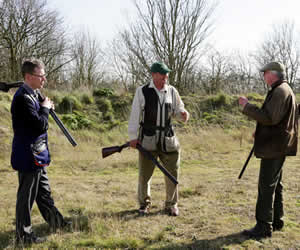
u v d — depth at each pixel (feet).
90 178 19.31
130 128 11.37
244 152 27.04
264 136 9.27
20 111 8.87
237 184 16.60
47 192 10.44
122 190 16.16
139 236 10.26
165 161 12.00
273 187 9.46
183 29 49.06
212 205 13.25
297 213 11.87
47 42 63.57
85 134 31.32
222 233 10.26
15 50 60.39
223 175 19.15
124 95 43.52
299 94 47.21
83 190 16.21
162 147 11.50
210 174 19.65
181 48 49.60
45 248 9.34
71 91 44.04
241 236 9.95
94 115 38.63
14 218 11.94
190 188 15.81
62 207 13.30
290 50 76.18
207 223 11.19
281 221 10.20
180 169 21.68
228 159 24.73
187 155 26.03
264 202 9.56
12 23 59.52
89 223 11.09
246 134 31.83
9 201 14.08
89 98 41.39
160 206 13.26
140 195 12.33
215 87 53.11
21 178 9.23
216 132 32.53
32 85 9.24
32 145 9.07
